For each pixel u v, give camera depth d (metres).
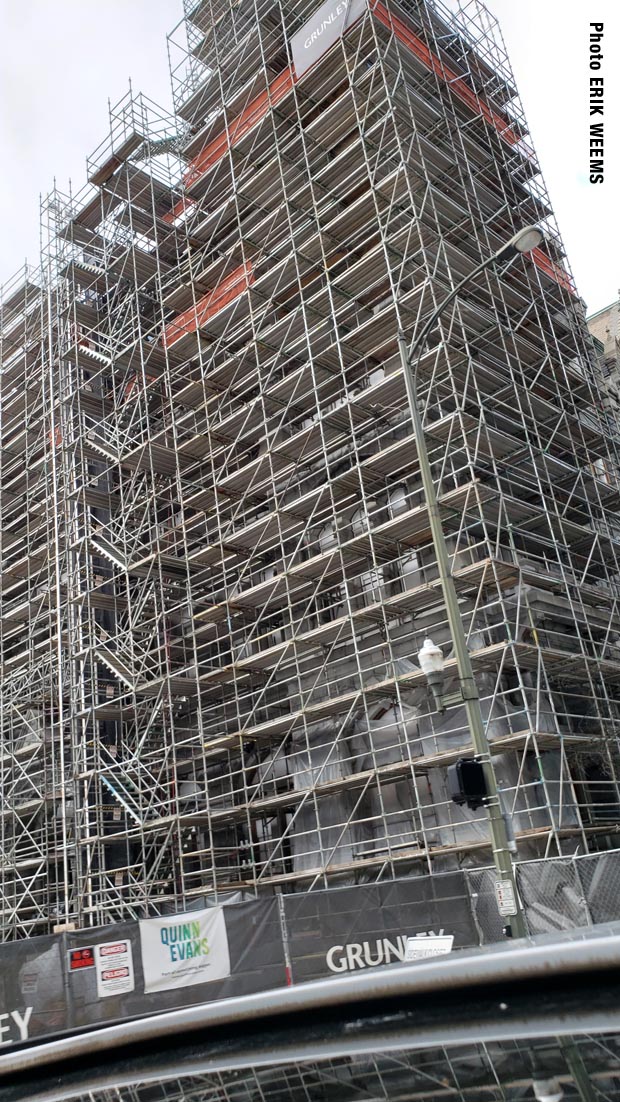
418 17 29.36
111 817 28.78
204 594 30.11
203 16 34.62
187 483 29.42
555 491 27.34
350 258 27.27
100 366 34.44
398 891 15.00
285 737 24.61
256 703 24.61
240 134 30.61
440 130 27.08
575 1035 2.39
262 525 25.55
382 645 21.28
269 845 26.14
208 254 30.89
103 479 34.03
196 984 14.44
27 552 34.28
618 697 26.17
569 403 29.03
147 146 33.97
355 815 23.38
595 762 24.20
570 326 29.75
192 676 29.23
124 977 13.95
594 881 13.77
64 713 30.72
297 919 15.15
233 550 27.36
